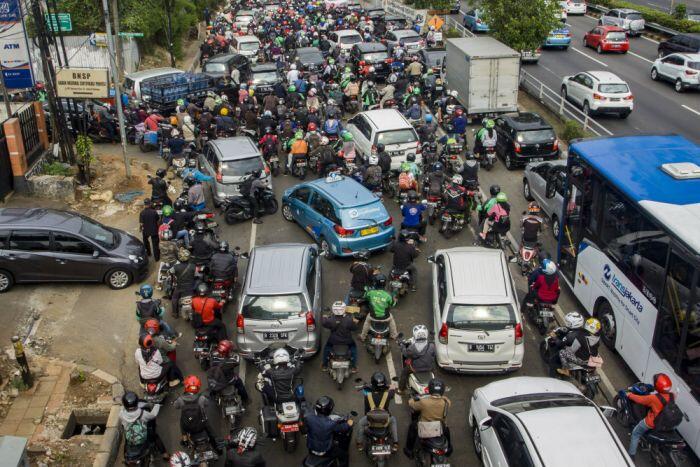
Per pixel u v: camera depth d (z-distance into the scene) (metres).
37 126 22.22
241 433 9.00
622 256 12.65
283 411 10.30
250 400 12.18
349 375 12.70
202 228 15.60
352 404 11.97
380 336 12.75
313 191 17.81
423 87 30.66
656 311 11.32
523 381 10.84
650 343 11.52
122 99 28.03
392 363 13.09
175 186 22.28
